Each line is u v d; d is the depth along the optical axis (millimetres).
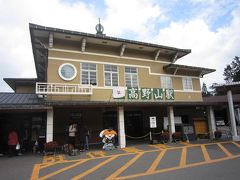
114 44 16875
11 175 7746
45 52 15234
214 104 17594
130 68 17703
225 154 10445
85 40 15430
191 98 20031
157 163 8977
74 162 9734
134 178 6926
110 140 13688
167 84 19141
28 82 19891
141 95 16859
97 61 16328
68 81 14969
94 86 15734
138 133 18484
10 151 11992
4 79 19078
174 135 15609
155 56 18703
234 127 16016
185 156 10234
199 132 18312
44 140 14227
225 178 6516
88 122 15797
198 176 6844
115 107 15312
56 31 14156
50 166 9031
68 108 15156
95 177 7207
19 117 14516
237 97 25734
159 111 19188
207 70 20469
